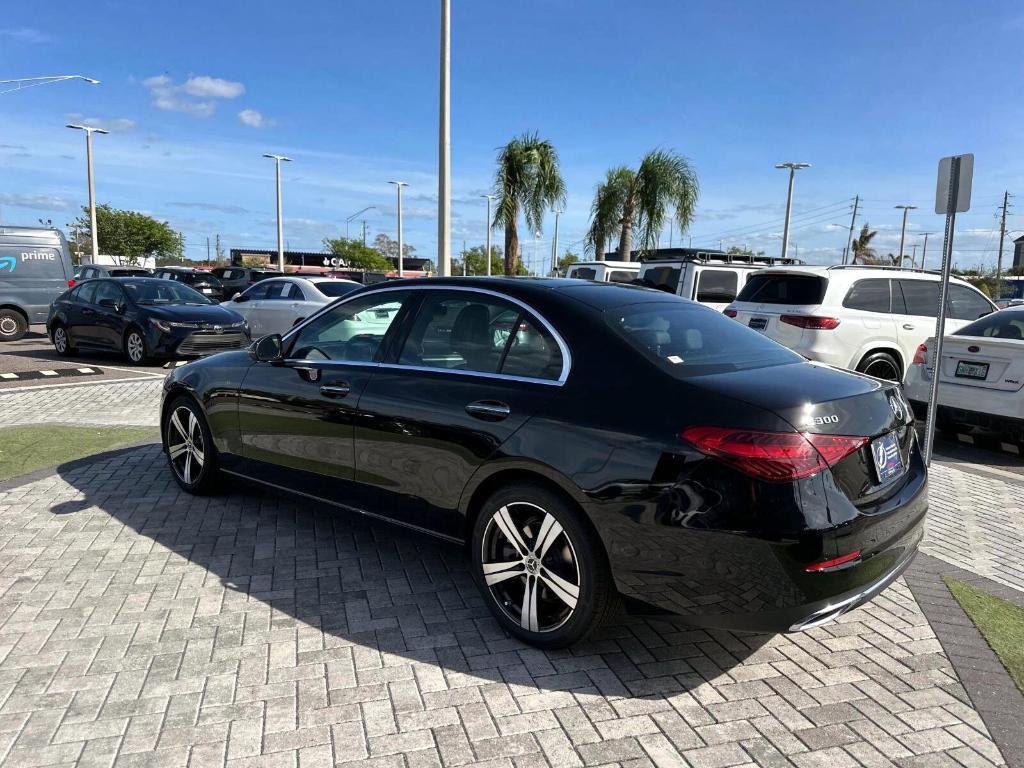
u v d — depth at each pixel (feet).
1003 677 10.21
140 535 14.74
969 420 23.57
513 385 10.97
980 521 16.98
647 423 9.52
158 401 29.89
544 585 10.50
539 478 10.42
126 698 9.30
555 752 8.46
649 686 9.86
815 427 9.13
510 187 61.05
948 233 19.13
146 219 200.23
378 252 230.27
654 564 9.32
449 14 44.57
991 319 25.17
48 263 53.98
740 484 8.85
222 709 9.11
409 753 8.38
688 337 11.30
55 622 11.17
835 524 8.93
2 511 16.03
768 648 10.95
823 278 29.01
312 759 8.25
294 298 47.98
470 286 12.41
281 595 12.23
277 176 131.95
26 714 8.94
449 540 11.79
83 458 20.43
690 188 69.10
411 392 12.07
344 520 15.78
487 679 9.92
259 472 15.17
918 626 11.69
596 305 11.41
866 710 9.40
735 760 8.39
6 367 40.57
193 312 42.63
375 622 11.39
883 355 29.48
